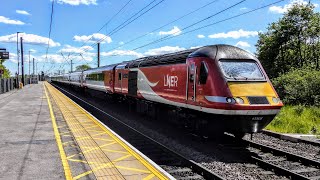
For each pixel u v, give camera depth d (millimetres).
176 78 14055
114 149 10047
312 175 8609
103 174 7594
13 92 44750
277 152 10641
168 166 9406
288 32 44031
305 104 22219
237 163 9719
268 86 11258
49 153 9461
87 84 39875
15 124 14992
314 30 43719
